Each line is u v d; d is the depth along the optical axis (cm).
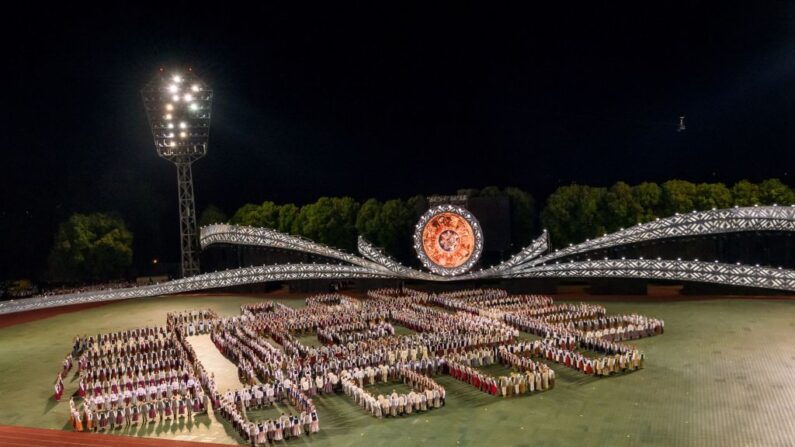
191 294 9012
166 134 8769
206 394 4159
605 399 3784
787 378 4006
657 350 4831
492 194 9562
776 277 5856
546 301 6700
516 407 3738
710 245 7025
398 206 9638
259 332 5891
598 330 5353
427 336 5222
